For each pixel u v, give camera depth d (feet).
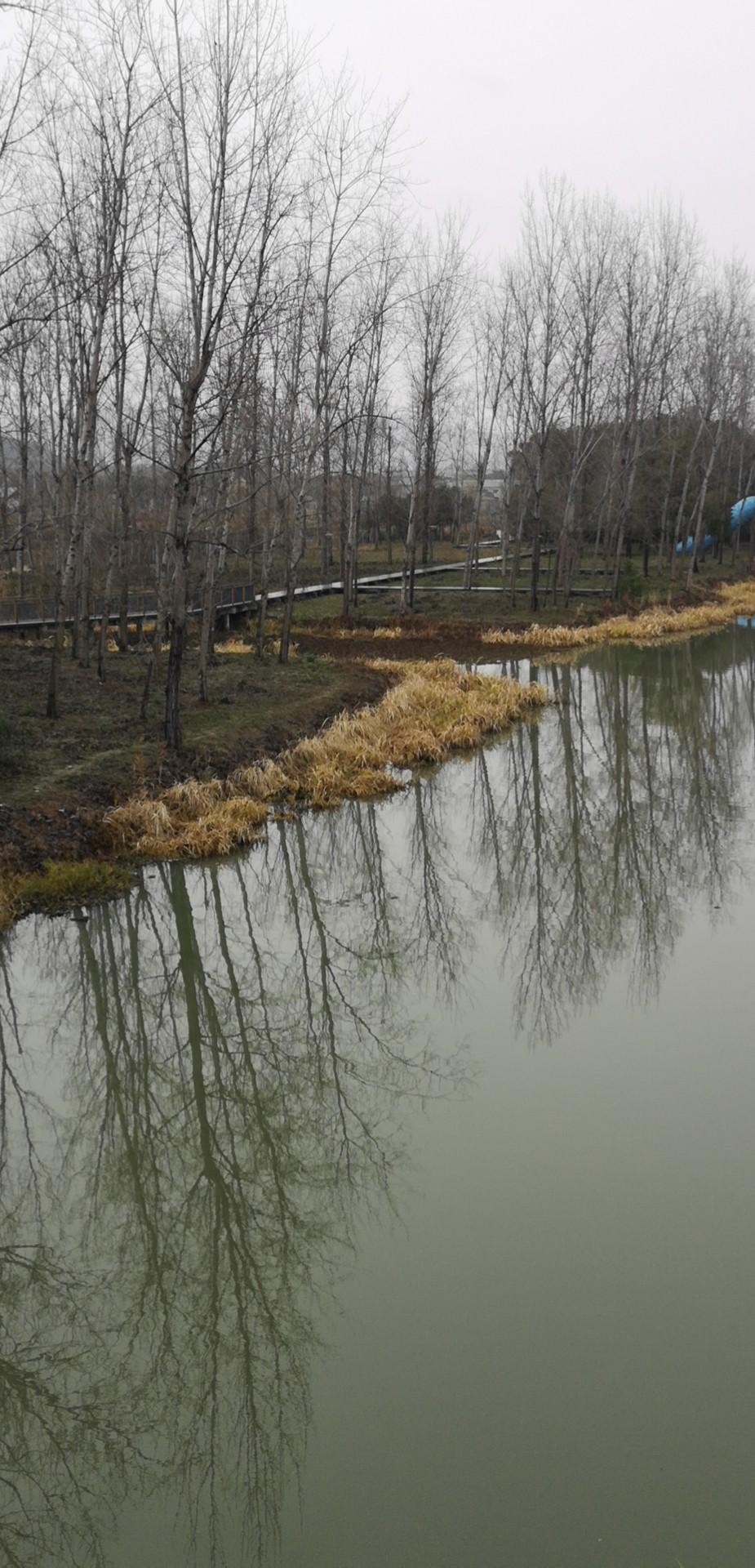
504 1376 17.52
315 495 128.67
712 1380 17.24
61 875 39.75
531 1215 21.84
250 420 74.59
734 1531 14.49
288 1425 16.99
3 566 122.62
